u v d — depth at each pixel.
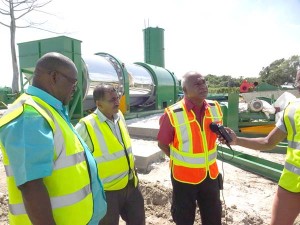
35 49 9.86
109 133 3.00
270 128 9.89
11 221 1.78
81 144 1.96
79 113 10.51
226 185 5.75
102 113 3.07
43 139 1.58
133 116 13.77
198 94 3.12
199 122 3.21
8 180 1.74
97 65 11.64
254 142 3.20
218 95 21.42
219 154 7.53
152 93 15.50
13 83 20.38
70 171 1.78
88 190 1.93
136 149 7.44
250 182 5.95
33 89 1.82
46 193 1.60
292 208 2.76
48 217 1.59
